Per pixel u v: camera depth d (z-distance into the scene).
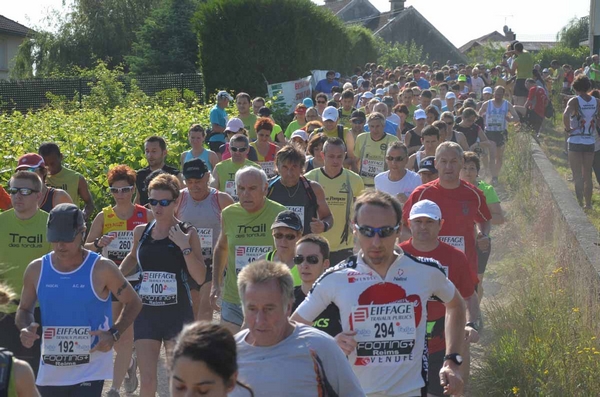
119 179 7.08
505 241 10.95
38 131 16.02
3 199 7.64
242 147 8.85
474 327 5.29
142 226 6.29
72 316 5.05
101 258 5.11
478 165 7.88
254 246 6.31
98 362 5.13
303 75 29.66
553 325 6.52
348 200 7.96
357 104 22.95
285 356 3.45
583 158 12.67
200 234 7.16
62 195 6.88
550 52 45.44
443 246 5.37
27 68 52.53
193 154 10.44
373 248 4.15
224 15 29.03
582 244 7.73
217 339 2.80
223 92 14.01
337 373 3.52
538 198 12.02
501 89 15.88
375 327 4.21
